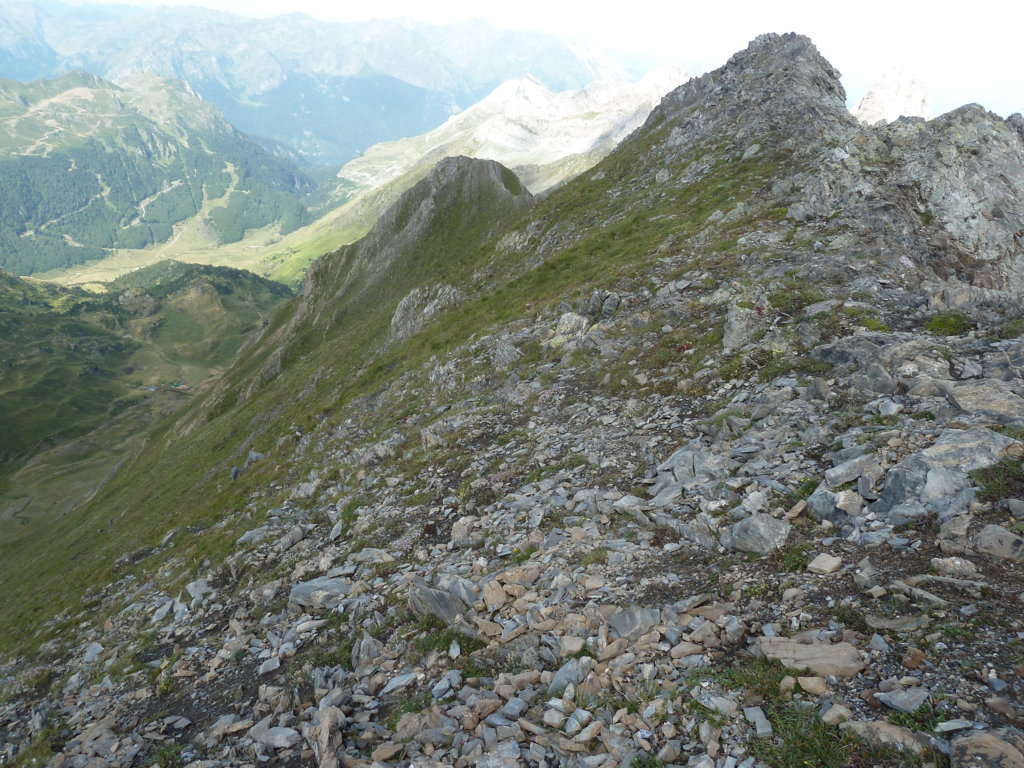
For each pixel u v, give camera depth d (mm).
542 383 24125
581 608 9758
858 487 9867
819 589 8141
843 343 15555
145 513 59125
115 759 11344
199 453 73500
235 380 127250
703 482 12203
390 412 33406
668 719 6777
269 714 10859
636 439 16125
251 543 22531
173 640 17594
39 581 57281
